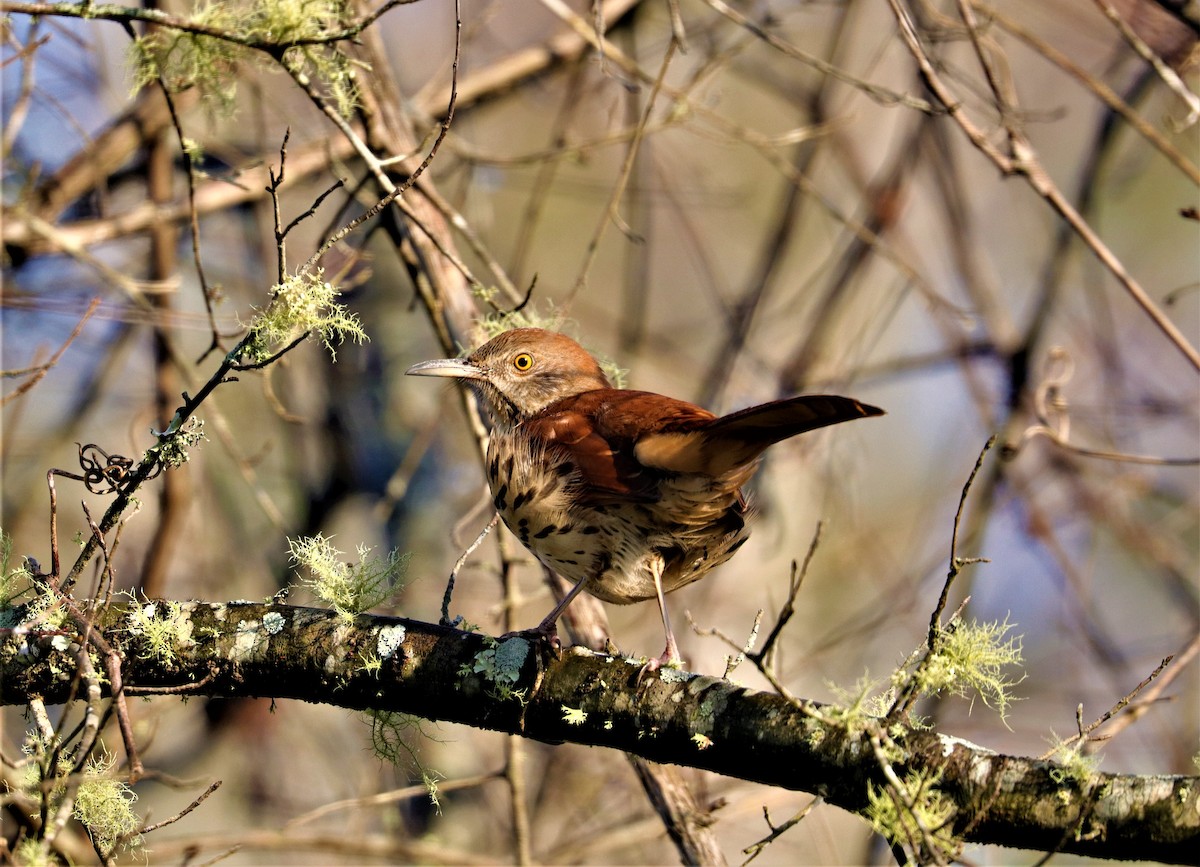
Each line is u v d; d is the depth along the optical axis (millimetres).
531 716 6008
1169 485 13992
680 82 13492
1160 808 4883
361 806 9758
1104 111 11812
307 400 13734
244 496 13461
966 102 10602
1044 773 5082
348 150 10641
